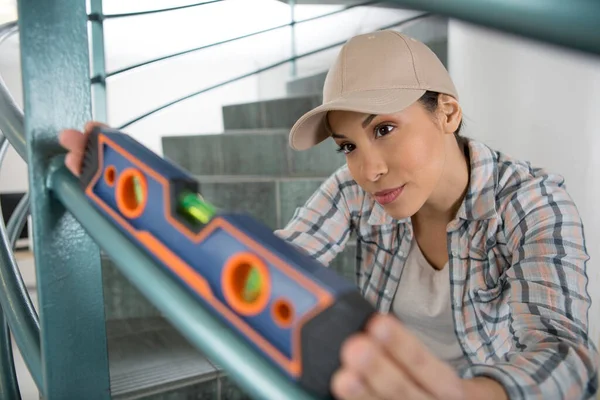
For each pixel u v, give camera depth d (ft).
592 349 1.66
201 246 1.07
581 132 3.74
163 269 1.15
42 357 1.82
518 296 2.09
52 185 1.66
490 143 5.02
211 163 7.07
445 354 3.00
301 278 0.89
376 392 0.87
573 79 3.76
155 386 4.05
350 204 3.15
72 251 1.82
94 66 5.60
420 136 2.17
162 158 1.26
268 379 0.91
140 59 10.08
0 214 2.66
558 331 1.76
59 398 1.84
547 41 0.64
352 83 2.15
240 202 6.10
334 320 0.87
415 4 0.72
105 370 1.95
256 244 0.97
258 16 9.24
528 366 1.42
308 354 0.86
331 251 3.12
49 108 1.74
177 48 9.89
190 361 4.54
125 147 1.31
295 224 3.17
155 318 5.62
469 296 2.72
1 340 2.54
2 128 1.90
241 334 0.97
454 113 2.28
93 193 1.41
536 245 2.22
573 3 0.58
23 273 9.12
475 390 1.25
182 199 1.16
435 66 2.22
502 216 2.50
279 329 0.91
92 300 1.89
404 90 2.09
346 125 2.18
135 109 10.69
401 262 2.99
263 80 9.42
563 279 2.05
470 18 0.68
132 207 1.30
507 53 4.60
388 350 0.88
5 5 8.16
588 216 3.73
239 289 1.01
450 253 2.73
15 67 10.55
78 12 1.78
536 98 4.24
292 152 6.86
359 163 2.24
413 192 2.24
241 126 7.93
